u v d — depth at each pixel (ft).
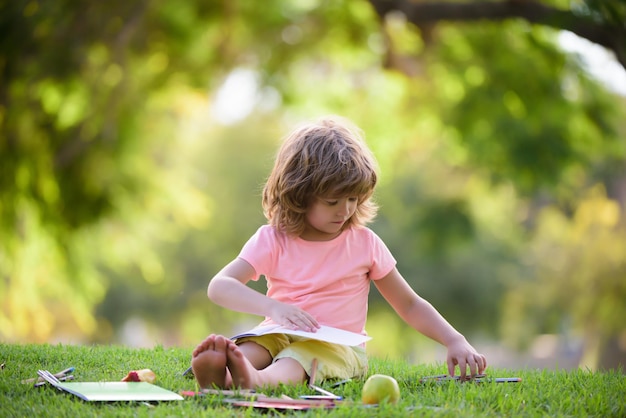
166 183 49.47
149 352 16.33
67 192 43.65
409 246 80.84
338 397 10.77
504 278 81.97
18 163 41.93
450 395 11.45
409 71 50.78
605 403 11.23
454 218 62.80
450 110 50.52
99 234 46.29
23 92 41.09
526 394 11.61
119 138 45.01
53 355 15.21
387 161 55.01
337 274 13.16
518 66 48.08
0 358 14.62
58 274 44.65
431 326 13.51
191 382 12.46
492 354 88.74
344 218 12.99
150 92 47.47
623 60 29.96
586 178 67.51
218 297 12.42
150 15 45.03
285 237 13.29
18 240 42.55
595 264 64.90
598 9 29.50
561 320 69.41
